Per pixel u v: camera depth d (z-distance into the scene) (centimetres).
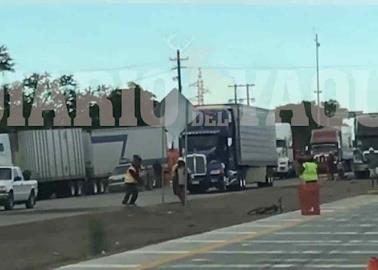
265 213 5525
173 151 12388
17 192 7381
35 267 2997
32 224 4781
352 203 6488
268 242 3694
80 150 11231
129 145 12206
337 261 2973
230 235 4072
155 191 11075
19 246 3644
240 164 9850
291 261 2994
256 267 2848
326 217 5119
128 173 6356
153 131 12306
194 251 3391
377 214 5284
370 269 1830
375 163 11138
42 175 10325
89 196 10838
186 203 5928
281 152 14638
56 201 9156
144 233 4206
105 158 11969
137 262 3064
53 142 10656
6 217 5972
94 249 3534
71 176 10931
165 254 3306
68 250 3497
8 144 9194
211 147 9506
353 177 12000
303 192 5394
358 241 3650
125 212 5556
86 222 4822
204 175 9394
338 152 13438
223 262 3005
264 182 11050
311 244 3566
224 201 6850
